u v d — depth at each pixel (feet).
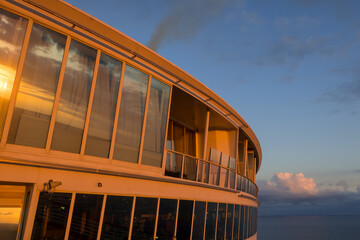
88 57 21.21
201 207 32.09
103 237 20.45
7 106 16.79
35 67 18.19
